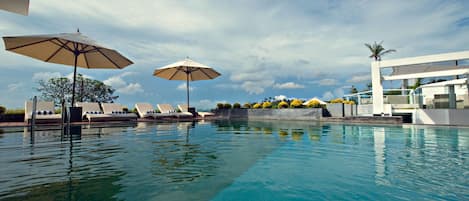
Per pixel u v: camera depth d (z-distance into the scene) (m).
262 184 2.59
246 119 16.47
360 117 12.34
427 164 3.45
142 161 3.47
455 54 11.05
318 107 16.23
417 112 11.82
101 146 4.55
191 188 2.43
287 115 16.00
